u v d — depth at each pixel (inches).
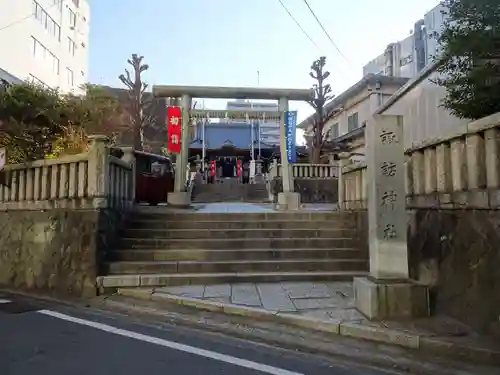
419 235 240.1
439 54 285.4
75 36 1195.9
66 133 459.8
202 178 1058.1
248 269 300.2
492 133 177.6
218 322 211.8
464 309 191.8
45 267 308.0
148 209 424.2
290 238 340.8
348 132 1031.0
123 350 170.2
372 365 155.9
